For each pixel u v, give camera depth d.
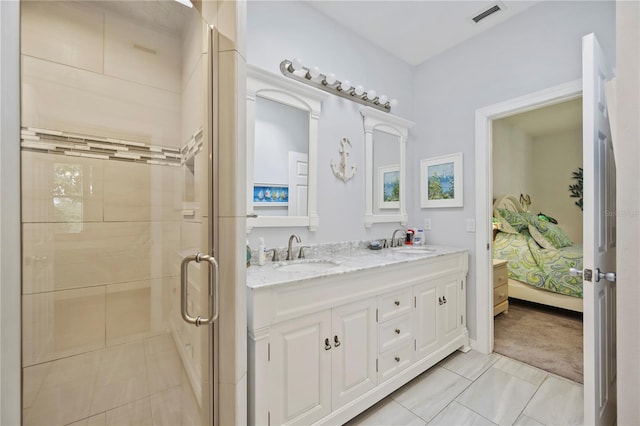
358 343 1.57
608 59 1.80
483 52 2.40
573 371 2.02
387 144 2.62
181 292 1.05
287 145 1.95
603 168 1.38
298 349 1.32
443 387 1.85
